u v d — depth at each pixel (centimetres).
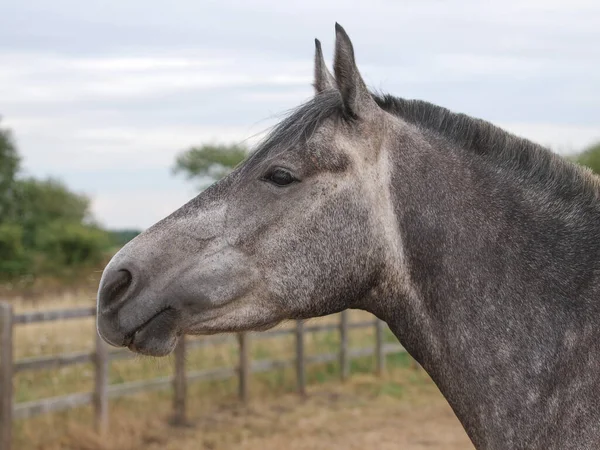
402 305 285
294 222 279
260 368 1105
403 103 301
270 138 289
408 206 281
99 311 285
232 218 284
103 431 821
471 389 274
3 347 719
